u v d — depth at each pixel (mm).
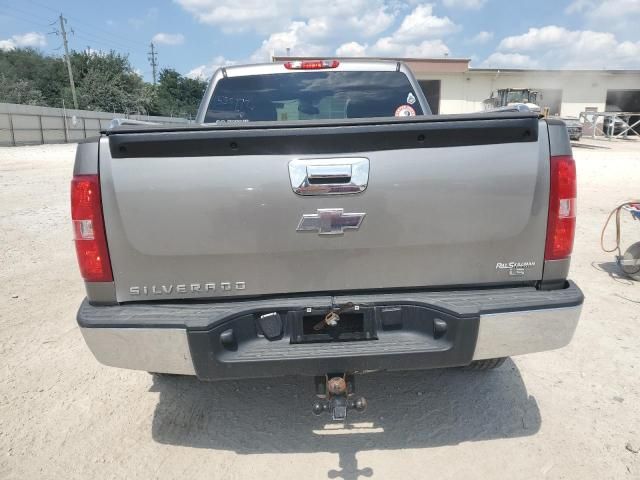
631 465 2646
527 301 2432
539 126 2434
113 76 63031
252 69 4477
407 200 2436
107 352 2432
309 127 2346
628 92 38938
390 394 3363
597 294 5137
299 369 2408
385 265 2521
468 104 38375
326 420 3102
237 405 3289
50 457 2818
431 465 2686
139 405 3318
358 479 2590
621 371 3611
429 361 2434
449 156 2416
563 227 2496
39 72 63938
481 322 2393
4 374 3740
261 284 2518
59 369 3814
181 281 2496
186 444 2912
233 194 2402
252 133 2340
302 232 2447
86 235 2428
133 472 2691
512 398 3299
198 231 2428
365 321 2488
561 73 38156
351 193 2416
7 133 33938
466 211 2457
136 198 2393
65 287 5652
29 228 8477
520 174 2439
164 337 2365
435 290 2578
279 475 2637
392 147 2398
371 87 4508
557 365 3717
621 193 11477
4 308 5023
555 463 2680
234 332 2422
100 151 2377
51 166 19062
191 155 2375
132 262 2463
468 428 2992
